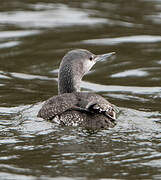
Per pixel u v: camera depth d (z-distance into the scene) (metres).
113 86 16.56
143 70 17.70
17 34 21.03
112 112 12.00
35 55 19.14
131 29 21.72
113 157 10.16
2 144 10.86
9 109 13.81
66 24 22.25
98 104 11.46
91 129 11.41
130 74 17.48
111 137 11.09
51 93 15.80
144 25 22.23
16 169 9.76
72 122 11.49
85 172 9.61
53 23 22.31
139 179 9.39
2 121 12.49
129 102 14.98
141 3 25.22
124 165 9.88
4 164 9.97
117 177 9.45
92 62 14.23
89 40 20.39
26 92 15.79
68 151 10.41
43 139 11.00
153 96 15.58
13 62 18.55
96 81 17.06
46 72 17.77
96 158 10.14
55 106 11.97
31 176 9.47
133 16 23.38
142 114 13.37
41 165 9.90
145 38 20.64
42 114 12.34
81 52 14.02
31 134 11.33
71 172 9.59
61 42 20.20
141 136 11.25
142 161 10.05
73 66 13.66
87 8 24.45
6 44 20.00
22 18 22.89
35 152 10.44
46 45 19.94
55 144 10.73
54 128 11.52
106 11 24.03
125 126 11.84
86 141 10.85
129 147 10.63
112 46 19.77
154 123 12.30
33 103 14.53
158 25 22.28
